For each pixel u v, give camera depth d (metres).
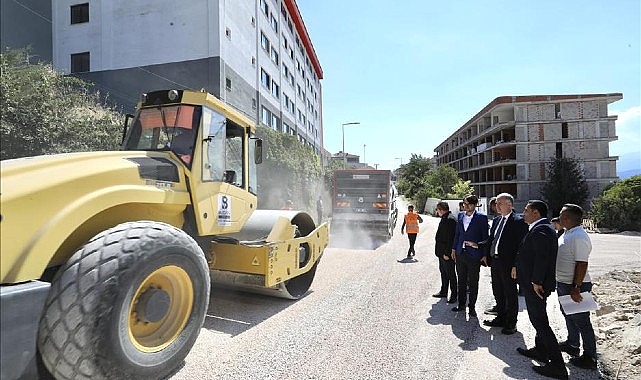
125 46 22.67
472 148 64.31
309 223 6.76
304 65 44.72
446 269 6.29
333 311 5.47
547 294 3.84
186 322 3.38
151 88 22.22
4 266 2.31
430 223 24.91
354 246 13.03
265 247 4.78
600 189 45.97
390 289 6.91
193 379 3.35
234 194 4.83
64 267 2.66
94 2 23.17
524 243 4.11
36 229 2.47
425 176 58.41
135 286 2.79
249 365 3.66
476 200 5.62
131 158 3.53
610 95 45.88
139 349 2.89
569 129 47.31
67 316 2.48
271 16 31.42
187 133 4.14
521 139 48.16
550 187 43.09
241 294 6.26
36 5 23.19
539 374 3.66
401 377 3.52
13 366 2.21
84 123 10.14
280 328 4.72
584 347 3.88
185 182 3.97
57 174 2.72
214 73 21.53
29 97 8.59
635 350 4.00
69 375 2.50
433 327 4.94
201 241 4.70
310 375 3.50
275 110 31.95
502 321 5.05
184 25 22.02
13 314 2.22
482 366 3.81
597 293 6.88
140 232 2.98
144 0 22.55
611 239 19.36
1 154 7.99
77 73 23.19
